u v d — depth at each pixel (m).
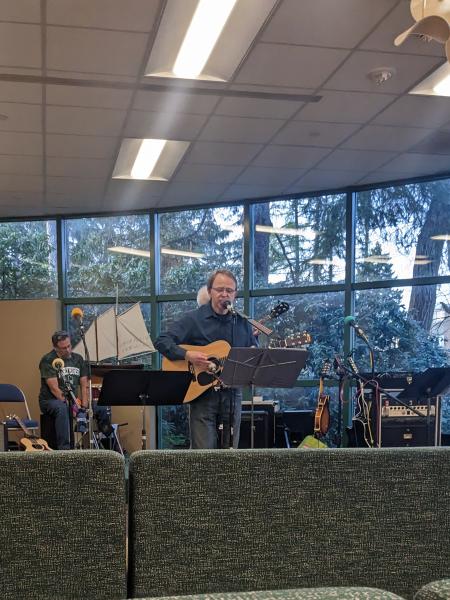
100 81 3.46
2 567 1.23
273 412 5.04
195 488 1.32
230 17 2.83
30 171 5.09
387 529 1.38
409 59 3.24
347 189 5.81
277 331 6.04
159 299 6.44
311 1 2.67
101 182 5.45
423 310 5.45
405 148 4.69
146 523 1.30
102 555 1.27
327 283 5.88
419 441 4.32
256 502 1.34
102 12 2.72
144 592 1.29
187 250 6.45
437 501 1.40
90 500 1.27
